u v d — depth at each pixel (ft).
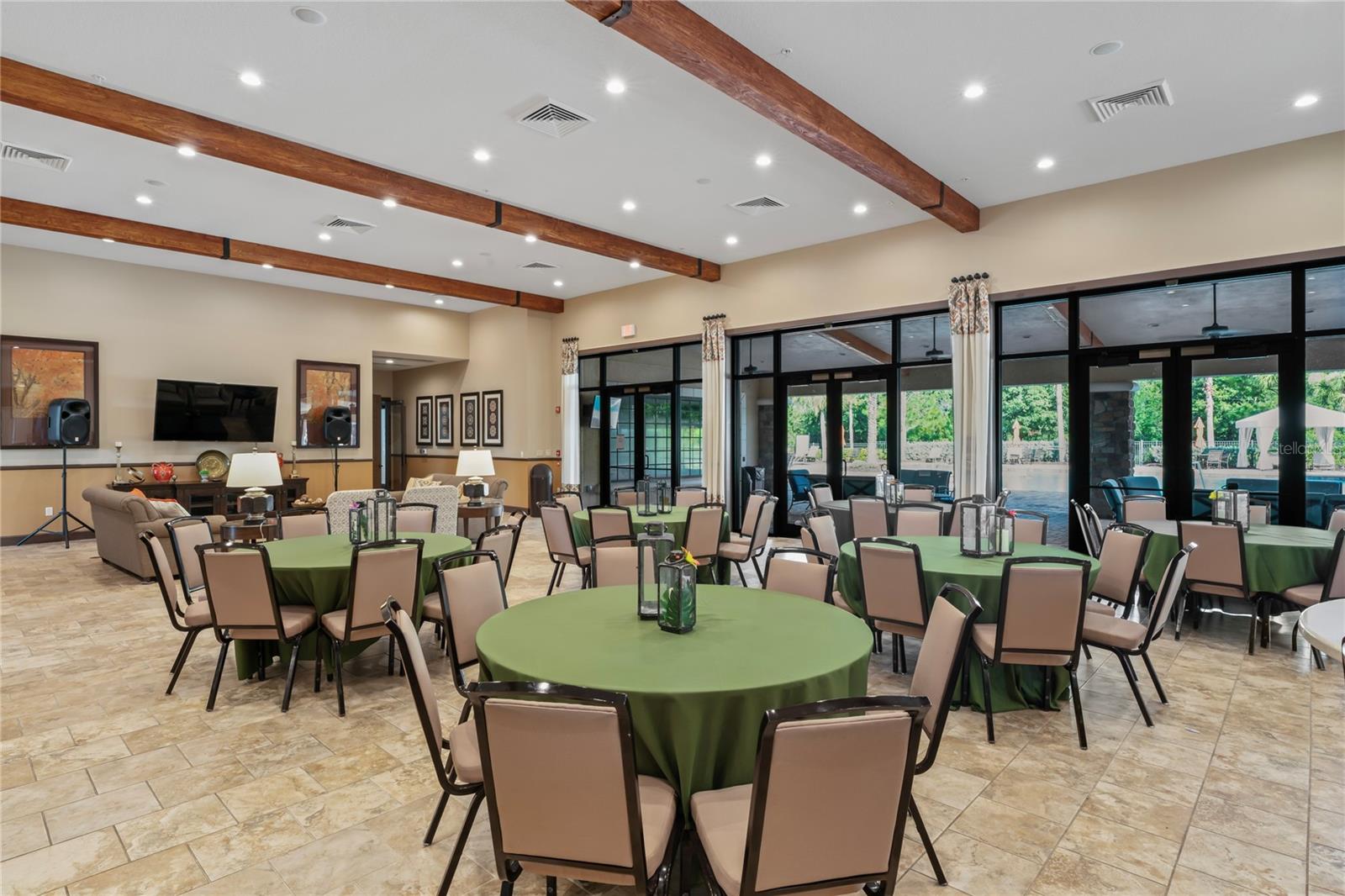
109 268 29.27
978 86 14.39
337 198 21.24
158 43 12.76
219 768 9.47
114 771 9.39
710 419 29.63
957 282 22.54
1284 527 16.49
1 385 26.89
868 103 15.10
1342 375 17.79
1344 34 12.42
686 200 21.45
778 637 7.86
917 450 25.54
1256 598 14.35
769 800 4.78
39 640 15.26
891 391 25.99
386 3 11.62
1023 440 22.90
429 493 23.94
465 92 14.64
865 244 24.98
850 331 27.14
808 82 14.19
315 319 35.06
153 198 21.25
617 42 12.84
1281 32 12.39
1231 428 19.38
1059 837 7.80
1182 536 14.96
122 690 12.32
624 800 5.10
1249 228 17.75
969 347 22.34
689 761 6.18
